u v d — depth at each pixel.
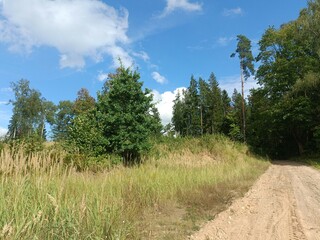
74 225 4.84
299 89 34.84
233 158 25.09
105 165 12.85
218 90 74.31
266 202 10.04
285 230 6.96
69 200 5.91
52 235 4.52
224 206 8.92
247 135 56.28
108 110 16.86
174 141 25.86
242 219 7.80
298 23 37.22
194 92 75.50
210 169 15.65
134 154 17.03
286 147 45.72
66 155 12.11
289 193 11.98
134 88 16.86
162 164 16.83
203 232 6.45
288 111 36.25
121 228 5.48
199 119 74.12
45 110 55.41
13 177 6.65
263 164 26.83
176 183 10.35
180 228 6.57
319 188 13.55
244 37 52.81
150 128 17.47
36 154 9.09
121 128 16.30
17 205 4.99
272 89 39.47
